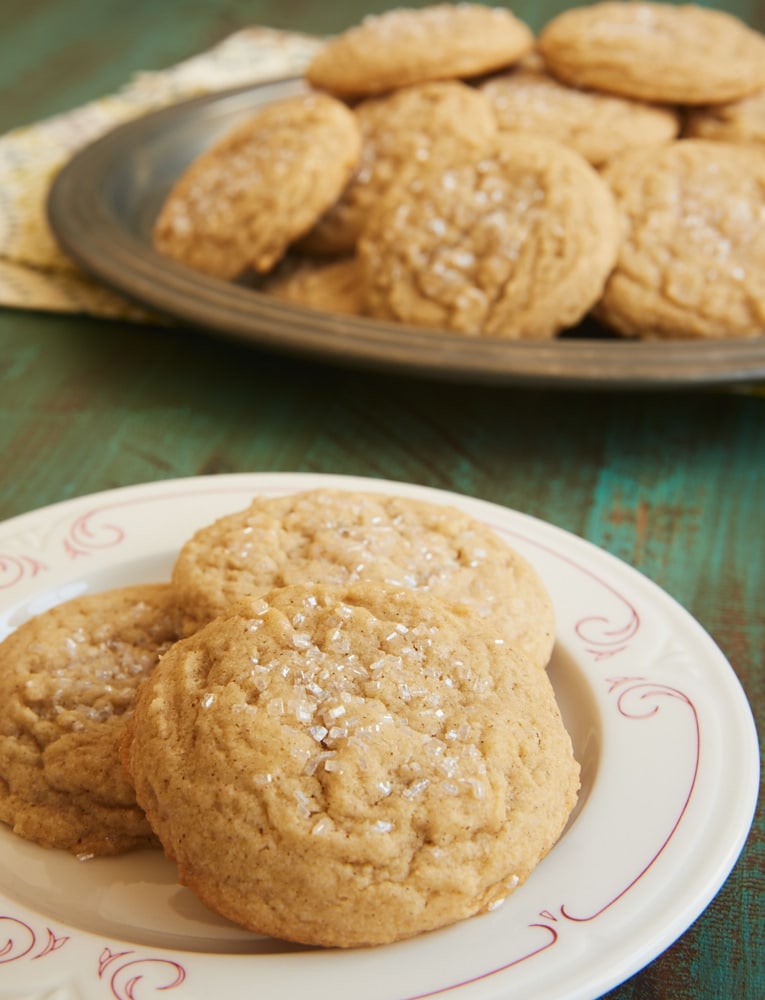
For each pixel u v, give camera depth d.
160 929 0.25
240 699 0.25
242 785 0.24
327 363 0.40
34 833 0.27
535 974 0.22
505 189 0.44
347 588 0.28
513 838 0.24
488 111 0.47
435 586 0.30
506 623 0.29
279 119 0.47
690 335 0.42
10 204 0.53
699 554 0.37
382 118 0.48
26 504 0.38
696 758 0.28
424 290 0.43
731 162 0.46
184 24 0.73
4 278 0.48
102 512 0.34
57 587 0.32
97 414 0.42
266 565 0.30
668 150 0.46
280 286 0.47
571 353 0.39
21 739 0.28
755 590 0.36
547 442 0.41
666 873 0.25
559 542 0.33
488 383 0.39
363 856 0.23
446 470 0.40
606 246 0.43
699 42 0.49
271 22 0.74
